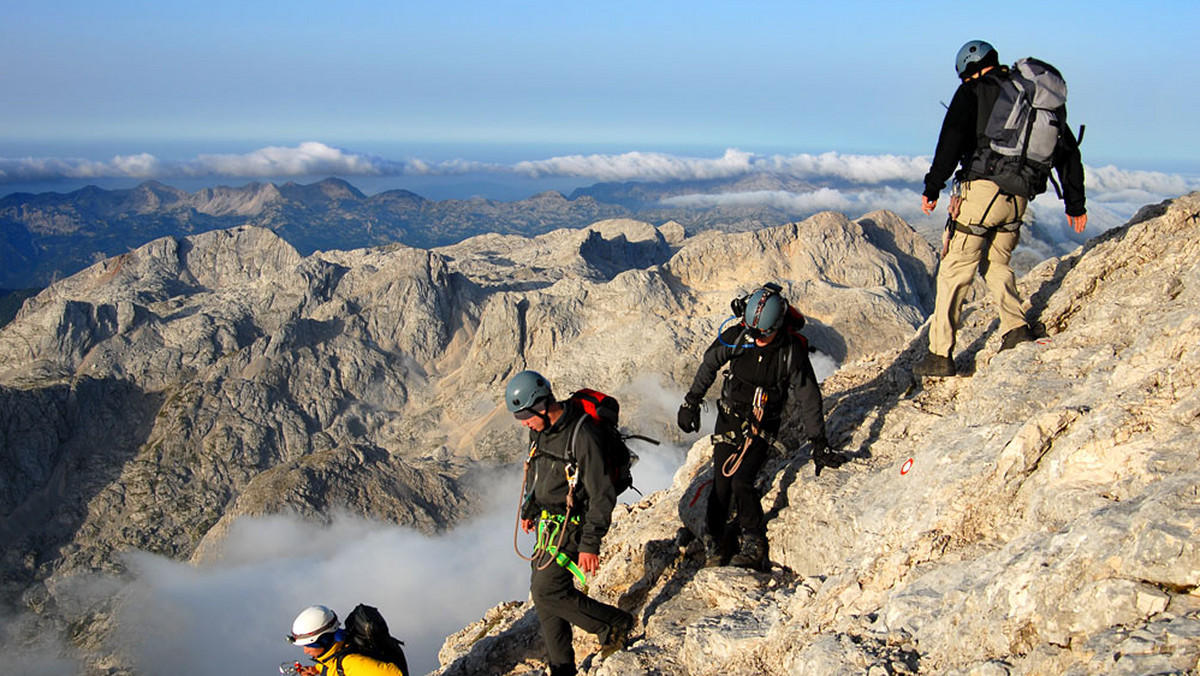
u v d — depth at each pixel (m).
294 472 139.50
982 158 7.11
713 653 6.03
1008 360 7.41
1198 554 3.34
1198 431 4.24
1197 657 2.93
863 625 4.94
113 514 152.75
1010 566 4.18
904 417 8.02
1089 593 3.58
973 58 7.04
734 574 7.18
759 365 6.81
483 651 8.70
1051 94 6.81
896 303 187.50
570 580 6.63
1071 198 7.23
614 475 6.30
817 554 6.84
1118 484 4.30
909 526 5.63
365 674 5.99
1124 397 4.86
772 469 8.56
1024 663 3.66
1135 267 8.20
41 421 166.00
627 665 6.38
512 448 162.00
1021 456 5.18
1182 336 5.22
